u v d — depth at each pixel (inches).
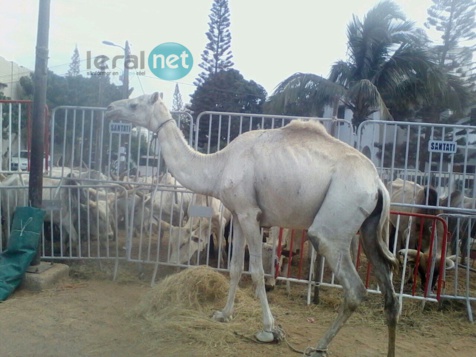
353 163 176.1
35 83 250.7
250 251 195.6
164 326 203.5
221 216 299.0
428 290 255.1
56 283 262.2
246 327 210.4
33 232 252.7
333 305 253.1
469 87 880.9
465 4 966.4
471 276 339.0
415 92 706.8
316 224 176.9
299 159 181.5
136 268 297.6
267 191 186.2
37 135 253.1
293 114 704.4
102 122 290.4
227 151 207.2
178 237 283.0
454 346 211.5
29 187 255.6
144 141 324.5
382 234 186.9
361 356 191.9
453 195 309.3
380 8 718.5
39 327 200.7
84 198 310.8
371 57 716.7
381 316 241.8
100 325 207.2
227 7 1346.0
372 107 670.5
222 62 1364.4
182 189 281.7
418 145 265.1
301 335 210.1
